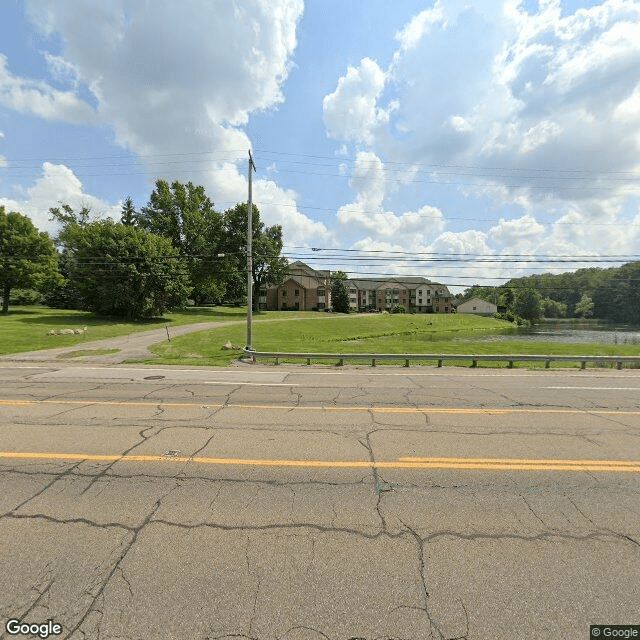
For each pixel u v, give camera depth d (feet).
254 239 180.14
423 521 10.25
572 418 21.54
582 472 13.66
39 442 16.34
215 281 172.45
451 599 7.45
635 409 24.03
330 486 12.32
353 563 8.42
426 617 7.02
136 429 18.48
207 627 6.73
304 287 256.73
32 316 118.32
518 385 33.32
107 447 15.79
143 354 53.57
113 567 8.16
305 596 7.45
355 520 10.24
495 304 353.31
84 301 123.34
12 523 9.80
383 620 6.95
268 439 17.19
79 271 116.26
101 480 12.52
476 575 8.11
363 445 16.49
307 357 47.50
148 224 165.58
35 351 54.95
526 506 11.14
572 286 332.80
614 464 14.43
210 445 16.20
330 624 6.84
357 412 22.62
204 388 30.27
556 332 170.19
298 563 8.39
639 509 11.04
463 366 48.80
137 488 11.96
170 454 15.05
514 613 7.14
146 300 118.01
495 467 14.05
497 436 17.95
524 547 9.11
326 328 127.44
